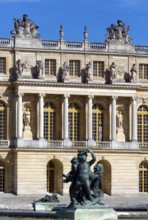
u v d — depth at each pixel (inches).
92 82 6230.3
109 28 6417.3
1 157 6038.4
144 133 6466.5
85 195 3110.2
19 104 6043.3
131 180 6314.0
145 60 6461.6
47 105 6176.2
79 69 6269.7
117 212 3344.0
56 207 3690.9
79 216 3006.9
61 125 6176.2
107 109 6323.8
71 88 6166.3
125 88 6309.1
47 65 6190.9
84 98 6250.0
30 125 6112.2
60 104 6190.9
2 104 6107.3
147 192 6407.5
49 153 6092.5
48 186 6136.8
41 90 6087.6
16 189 6013.8
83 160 3137.3
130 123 6358.3
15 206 5260.8
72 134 6235.2
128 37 6441.9
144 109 6471.5
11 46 6102.4
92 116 6279.5
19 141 6018.7
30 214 3312.0
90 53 6294.3
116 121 6343.5
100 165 3213.6
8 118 6092.5
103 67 6348.4
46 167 6087.6
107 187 6279.5
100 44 6353.3
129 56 6407.5
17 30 6146.7
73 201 3107.8
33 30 6181.1
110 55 6353.3
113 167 6259.8
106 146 6254.9
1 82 6048.2
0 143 6053.2
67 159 6131.9
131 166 6318.9
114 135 6284.5
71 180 3137.3
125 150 6284.5
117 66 6368.1
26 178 6028.5
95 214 3024.1
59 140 6131.9
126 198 6181.1
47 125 6171.3
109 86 6250.0
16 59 6107.3
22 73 6077.8
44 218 3198.8
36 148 6043.3
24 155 6028.5
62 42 6235.2
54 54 6200.8
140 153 6382.9
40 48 6151.6
